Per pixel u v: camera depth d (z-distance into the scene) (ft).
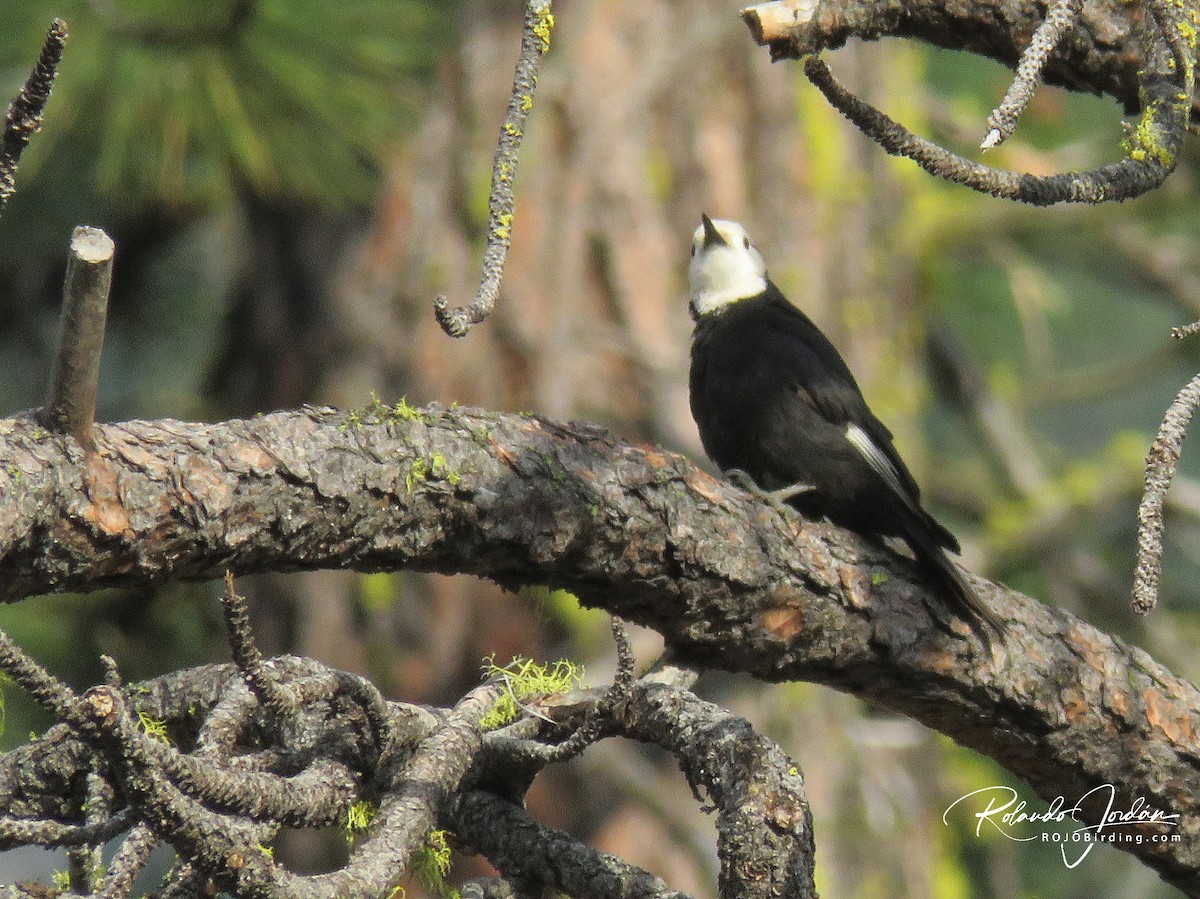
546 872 17.61
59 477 14.51
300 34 33.12
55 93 32.07
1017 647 21.36
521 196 43.75
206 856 12.60
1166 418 16.24
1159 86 18.95
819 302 44.32
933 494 54.65
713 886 42.09
